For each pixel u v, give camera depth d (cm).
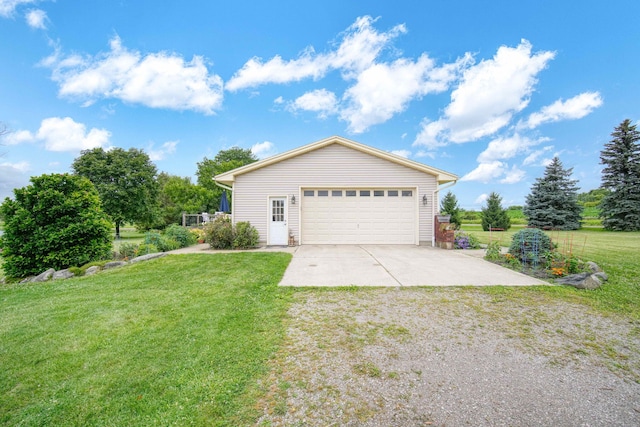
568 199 2233
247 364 289
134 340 345
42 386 262
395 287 564
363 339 345
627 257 823
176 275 663
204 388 251
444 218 1124
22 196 824
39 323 401
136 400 238
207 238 1131
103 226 888
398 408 225
